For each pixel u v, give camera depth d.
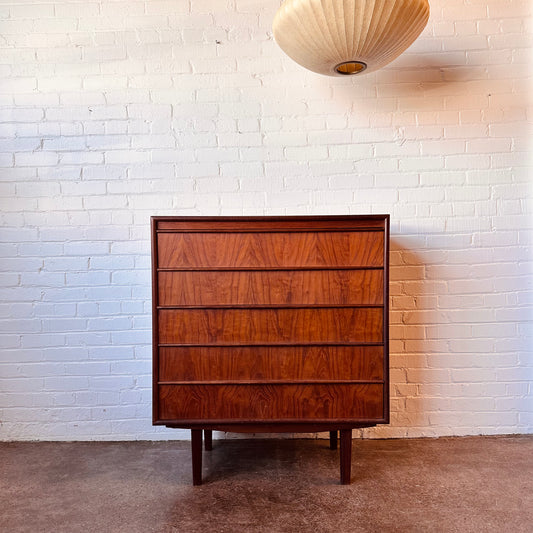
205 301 1.60
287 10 1.48
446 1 2.06
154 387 1.59
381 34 1.48
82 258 2.09
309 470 1.80
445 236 2.07
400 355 2.09
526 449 1.96
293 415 1.60
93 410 2.11
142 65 2.06
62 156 2.07
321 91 2.07
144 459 1.92
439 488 1.65
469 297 2.08
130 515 1.51
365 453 1.94
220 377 1.60
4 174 2.07
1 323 2.08
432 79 2.07
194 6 2.05
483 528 1.42
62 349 2.10
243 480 1.72
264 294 1.59
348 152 2.07
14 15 2.05
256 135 2.07
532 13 2.06
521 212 2.07
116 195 2.08
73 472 1.80
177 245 1.59
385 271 1.58
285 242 1.59
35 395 2.10
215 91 2.07
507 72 2.07
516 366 2.08
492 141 2.07
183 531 1.42
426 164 2.07
